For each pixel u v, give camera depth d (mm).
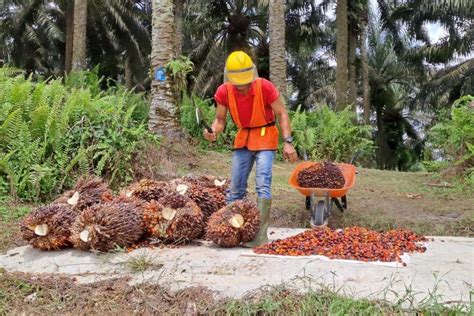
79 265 4332
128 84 31359
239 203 4691
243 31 27031
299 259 4168
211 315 3309
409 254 4391
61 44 32719
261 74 27812
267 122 4863
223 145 11930
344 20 17547
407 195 8320
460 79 29250
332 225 6609
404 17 27500
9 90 7523
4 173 6605
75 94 7566
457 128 9703
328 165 6254
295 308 3275
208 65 28297
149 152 7883
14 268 4371
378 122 34062
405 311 3141
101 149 7176
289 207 7102
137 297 3594
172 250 4637
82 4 16188
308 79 36125
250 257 4312
